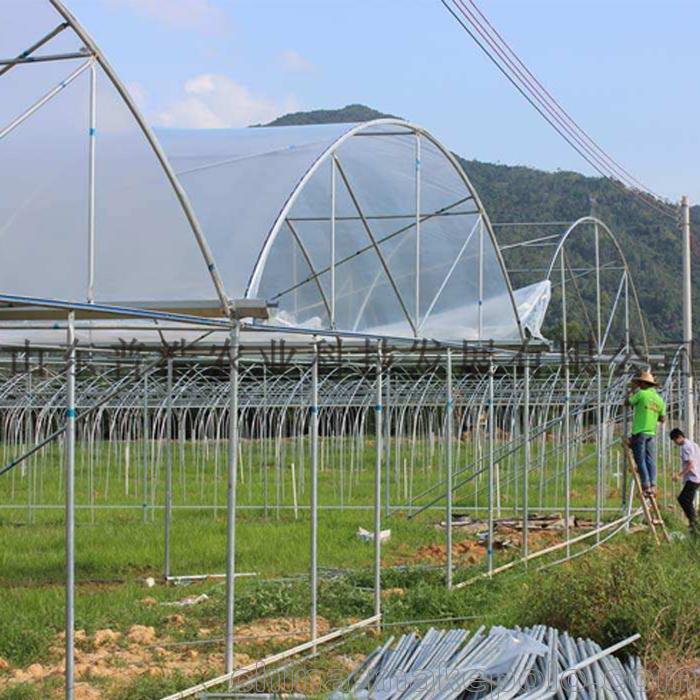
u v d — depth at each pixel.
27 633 11.09
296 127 16.69
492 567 15.42
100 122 9.90
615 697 9.05
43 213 9.73
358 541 18.45
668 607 10.84
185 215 9.76
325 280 16.47
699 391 26.91
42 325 10.37
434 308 18.31
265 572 15.48
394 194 17.06
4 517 21.66
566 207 88.81
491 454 15.32
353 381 25.12
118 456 26.94
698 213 93.75
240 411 30.09
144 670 10.17
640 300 76.75
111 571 15.73
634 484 20.97
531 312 29.39
